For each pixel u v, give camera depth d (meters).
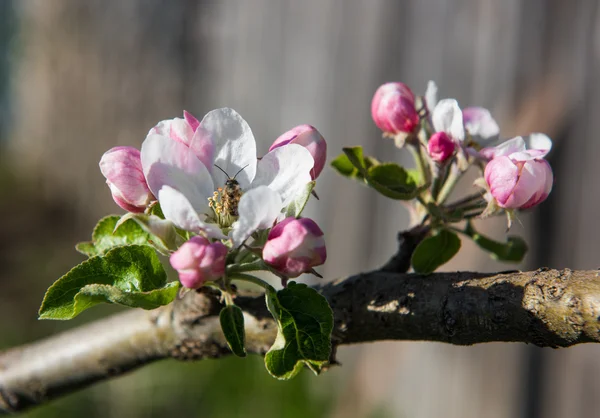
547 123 4.72
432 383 6.25
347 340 2.16
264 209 1.80
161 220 1.89
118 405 7.35
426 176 2.41
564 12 4.67
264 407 7.20
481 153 2.22
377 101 2.46
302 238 1.82
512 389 5.16
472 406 5.67
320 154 2.10
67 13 14.08
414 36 6.20
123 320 2.69
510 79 5.12
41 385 2.85
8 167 14.50
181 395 7.37
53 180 14.13
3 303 10.11
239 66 9.59
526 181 2.04
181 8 11.34
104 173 2.07
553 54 4.77
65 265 11.45
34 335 9.29
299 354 1.82
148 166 2.00
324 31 7.54
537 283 1.89
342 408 7.35
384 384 6.94
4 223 12.84
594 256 4.33
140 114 12.58
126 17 12.68
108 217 2.29
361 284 2.15
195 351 2.46
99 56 13.39
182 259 1.80
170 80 11.74
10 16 16.02
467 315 1.95
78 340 2.79
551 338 1.87
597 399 4.32
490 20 5.32
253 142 2.04
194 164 2.02
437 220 2.30
